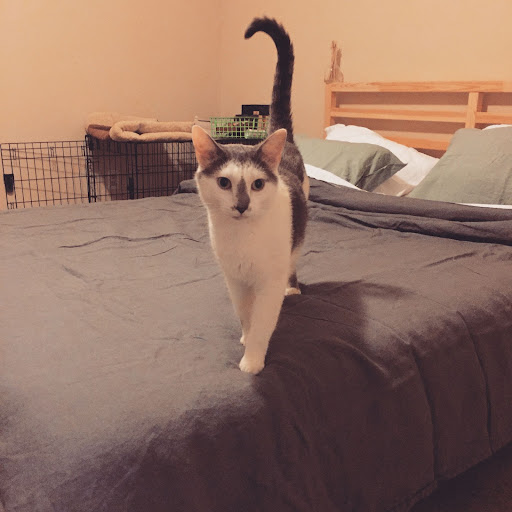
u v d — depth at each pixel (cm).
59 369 91
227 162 101
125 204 224
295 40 326
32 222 190
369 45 287
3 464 75
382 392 100
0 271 141
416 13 263
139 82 352
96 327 109
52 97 320
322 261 156
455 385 111
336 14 300
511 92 231
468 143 203
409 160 244
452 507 127
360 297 124
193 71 375
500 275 137
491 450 119
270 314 99
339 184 218
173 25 357
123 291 130
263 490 83
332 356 99
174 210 216
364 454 97
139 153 358
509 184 183
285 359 96
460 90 242
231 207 97
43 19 306
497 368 120
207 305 123
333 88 298
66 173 336
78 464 72
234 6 365
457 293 125
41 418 78
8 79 303
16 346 99
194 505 76
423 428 104
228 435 82
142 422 78
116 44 336
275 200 105
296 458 86
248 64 365
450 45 253
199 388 85
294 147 151
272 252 101
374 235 180
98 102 338
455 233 169
